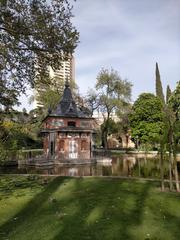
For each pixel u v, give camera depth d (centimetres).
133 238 647
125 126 6294
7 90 1448
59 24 1320
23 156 3938
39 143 6166
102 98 5203
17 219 873
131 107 5703
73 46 1360
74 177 1705
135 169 2686
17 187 1416
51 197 1137
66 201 1051
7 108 1630
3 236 714
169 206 937
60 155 3975
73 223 769
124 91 5256
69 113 4194
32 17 1245
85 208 925
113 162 3678
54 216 849
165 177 1906
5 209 995
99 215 836
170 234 674
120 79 5269
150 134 5116
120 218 803
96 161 3766
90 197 1091
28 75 1419
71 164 3550
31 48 1295
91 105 5397
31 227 762
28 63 1388
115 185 1342
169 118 1262
